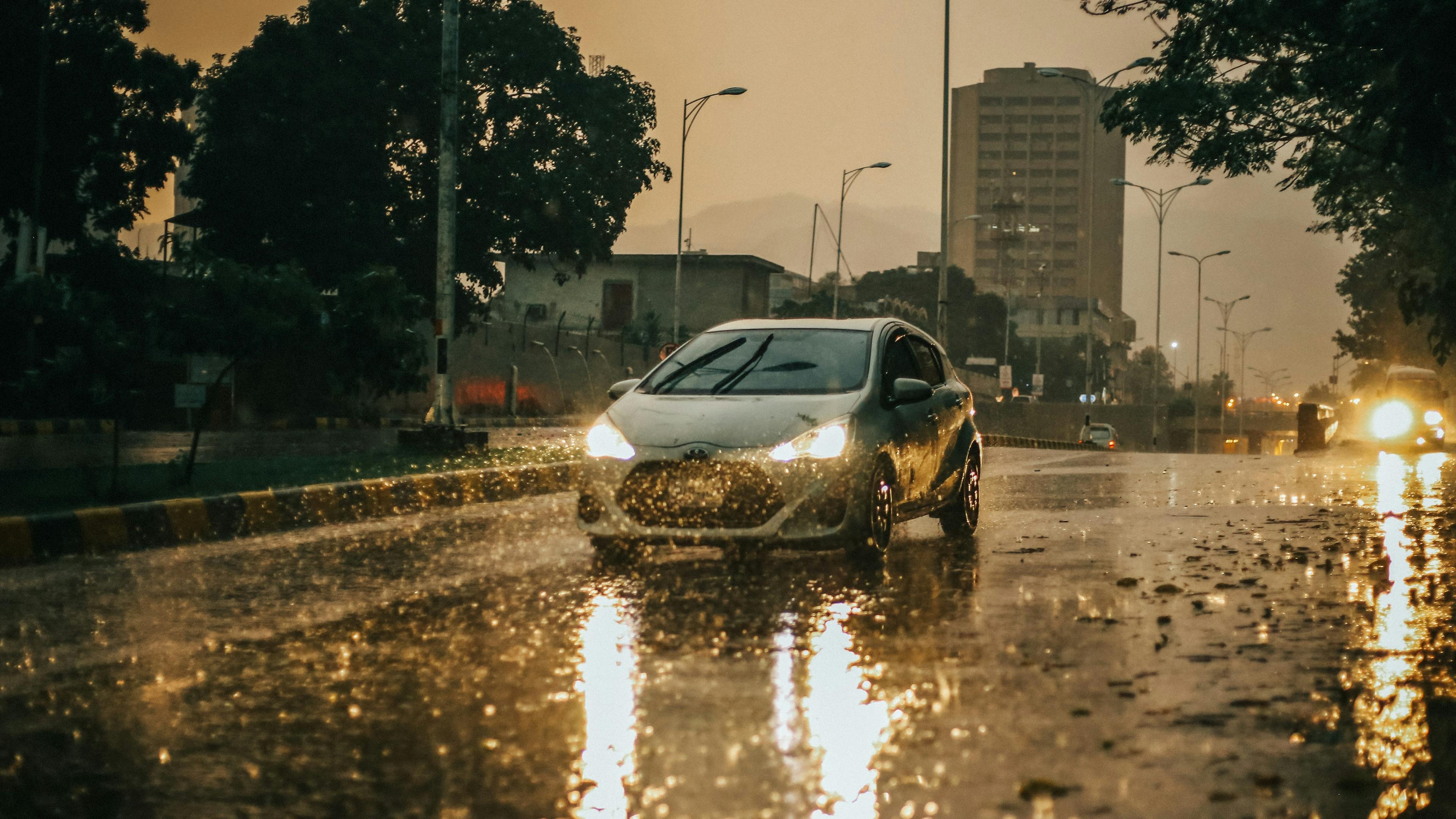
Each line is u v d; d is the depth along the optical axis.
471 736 4.47
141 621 6.62
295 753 4.29
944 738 4.41
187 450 19.16
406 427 31.41
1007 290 98.88
